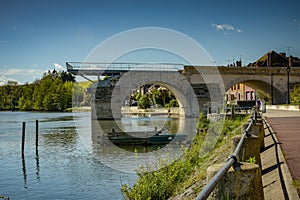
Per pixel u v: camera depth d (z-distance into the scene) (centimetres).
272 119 2377
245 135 591
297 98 5694
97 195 1399
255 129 1009
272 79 5931
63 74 14550
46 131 4038
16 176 1777
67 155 2384
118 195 1385
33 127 4609
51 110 10088
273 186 635
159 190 1003
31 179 1706
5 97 13025
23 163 2128
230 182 349
